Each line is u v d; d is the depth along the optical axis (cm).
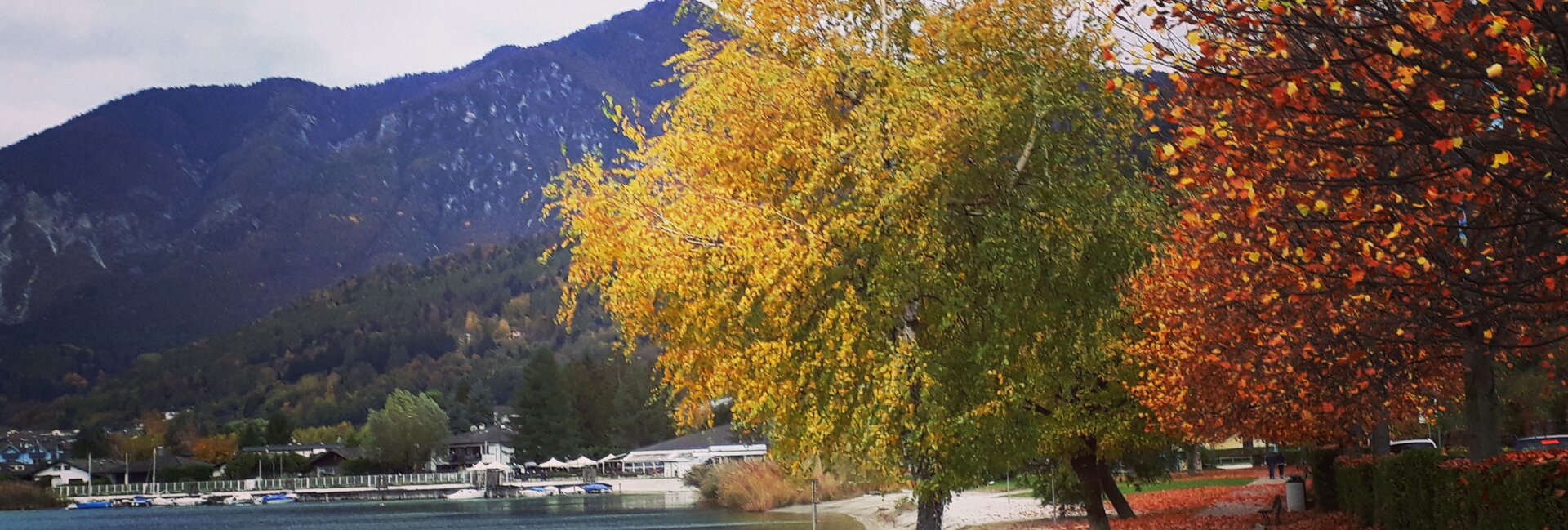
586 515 8406
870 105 1734
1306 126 1117
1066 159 1847
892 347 1723
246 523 9075
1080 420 2477
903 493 6125
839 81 1817
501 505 11300
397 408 17675
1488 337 1304
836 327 1684
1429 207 1165
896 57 1830
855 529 5459
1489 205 1099
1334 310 1514
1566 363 1950
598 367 18538
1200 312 1866
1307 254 1102
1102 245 1869
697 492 9900
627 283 1691
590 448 16925
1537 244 1327
